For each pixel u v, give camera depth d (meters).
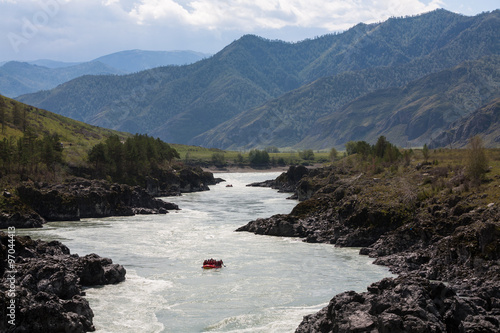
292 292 64.06
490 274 63.53
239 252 89.06
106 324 52.09
